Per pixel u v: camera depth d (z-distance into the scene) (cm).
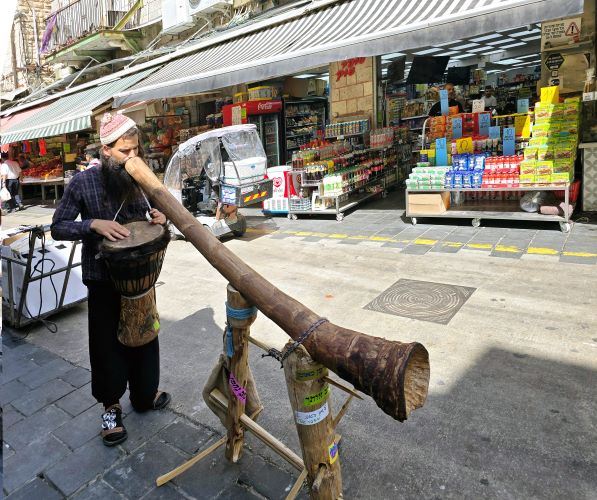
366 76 980
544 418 253
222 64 784
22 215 1248
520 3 462
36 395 318
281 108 1138
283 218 843
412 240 614
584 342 326
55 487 234
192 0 1173
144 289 236
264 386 306
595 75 705
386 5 686
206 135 655
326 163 779
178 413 286
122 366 259
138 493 225
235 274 168
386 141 938
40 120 1201
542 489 207
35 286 427
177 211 191
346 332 148
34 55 1781
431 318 382
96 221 227
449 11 543
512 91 1280
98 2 1509
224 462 240
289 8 934
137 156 237
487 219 679
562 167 575
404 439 246
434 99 1227
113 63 1394
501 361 312
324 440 179
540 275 452
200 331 399
